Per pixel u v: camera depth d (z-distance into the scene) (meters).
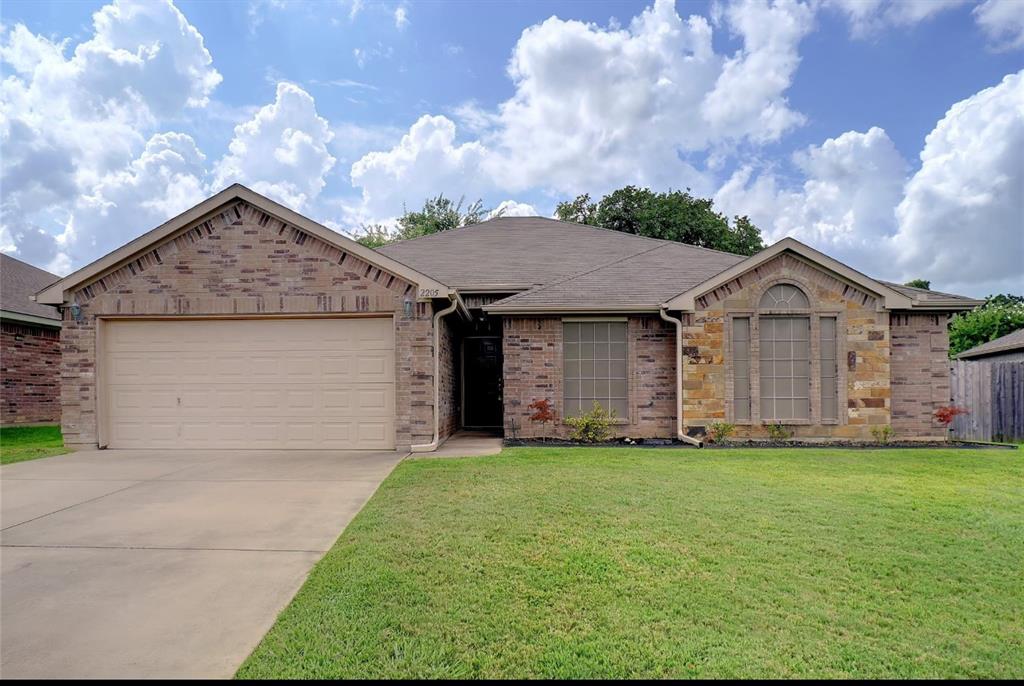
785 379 11.10
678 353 11.19
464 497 6.43
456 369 13.76
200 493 7.06
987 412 13.16
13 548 5.07
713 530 5.25
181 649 3.34
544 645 3.33
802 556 4.65
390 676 3.04
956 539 5.05
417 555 4.68
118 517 6.02
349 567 4.45
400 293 10.47
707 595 3.96
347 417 10.57
